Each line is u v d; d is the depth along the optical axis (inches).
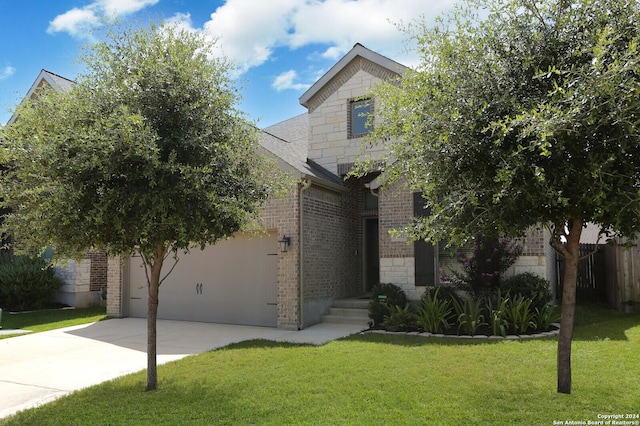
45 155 208.1
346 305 504.1
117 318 546.0
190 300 516.7
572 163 177.3
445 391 231.1
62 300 665.0
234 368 290.5
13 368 315.9
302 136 675.4
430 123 205.0
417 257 462.3
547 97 185.0
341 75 576.7
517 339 352.2
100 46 243.4
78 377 292.4
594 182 169.2
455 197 200.8
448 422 193.0
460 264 444.8
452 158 198.8
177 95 235.5
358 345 347.9
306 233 468.8
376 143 275.9
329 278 506.9
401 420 196.2
